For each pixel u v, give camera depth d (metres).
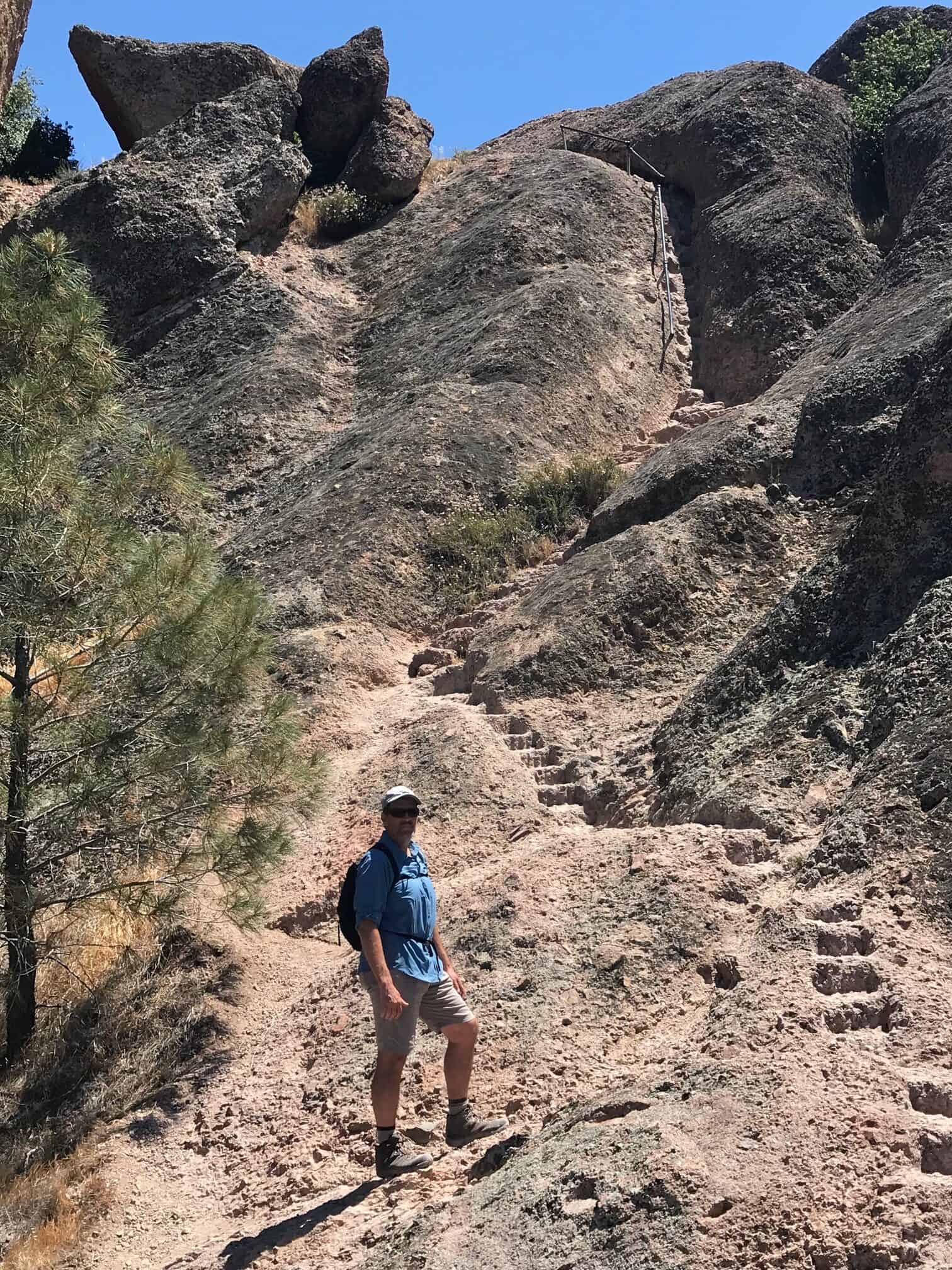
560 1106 5.64
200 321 21.38
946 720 6.62
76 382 8.23
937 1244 3.76
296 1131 6.36
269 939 8.65
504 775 9.48
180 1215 6.08
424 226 23.83
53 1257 5.91
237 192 23.20
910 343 12.75
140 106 26.25
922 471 8.60
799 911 5.70
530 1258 4.20
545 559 14.12
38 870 7.82
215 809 8.13
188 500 8.74
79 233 22.42
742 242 20.09
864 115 24.83
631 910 6.83
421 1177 5.32
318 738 11.07
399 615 13.27
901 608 8.31
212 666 7.98
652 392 18.58
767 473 12.15
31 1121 7.14
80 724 7.64
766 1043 4.87
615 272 20.98
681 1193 4.12
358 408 18.59
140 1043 7.58
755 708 8.54
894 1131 4.30
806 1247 3.88
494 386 17.06
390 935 5.36
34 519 7.50
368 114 26.23
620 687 10.38
